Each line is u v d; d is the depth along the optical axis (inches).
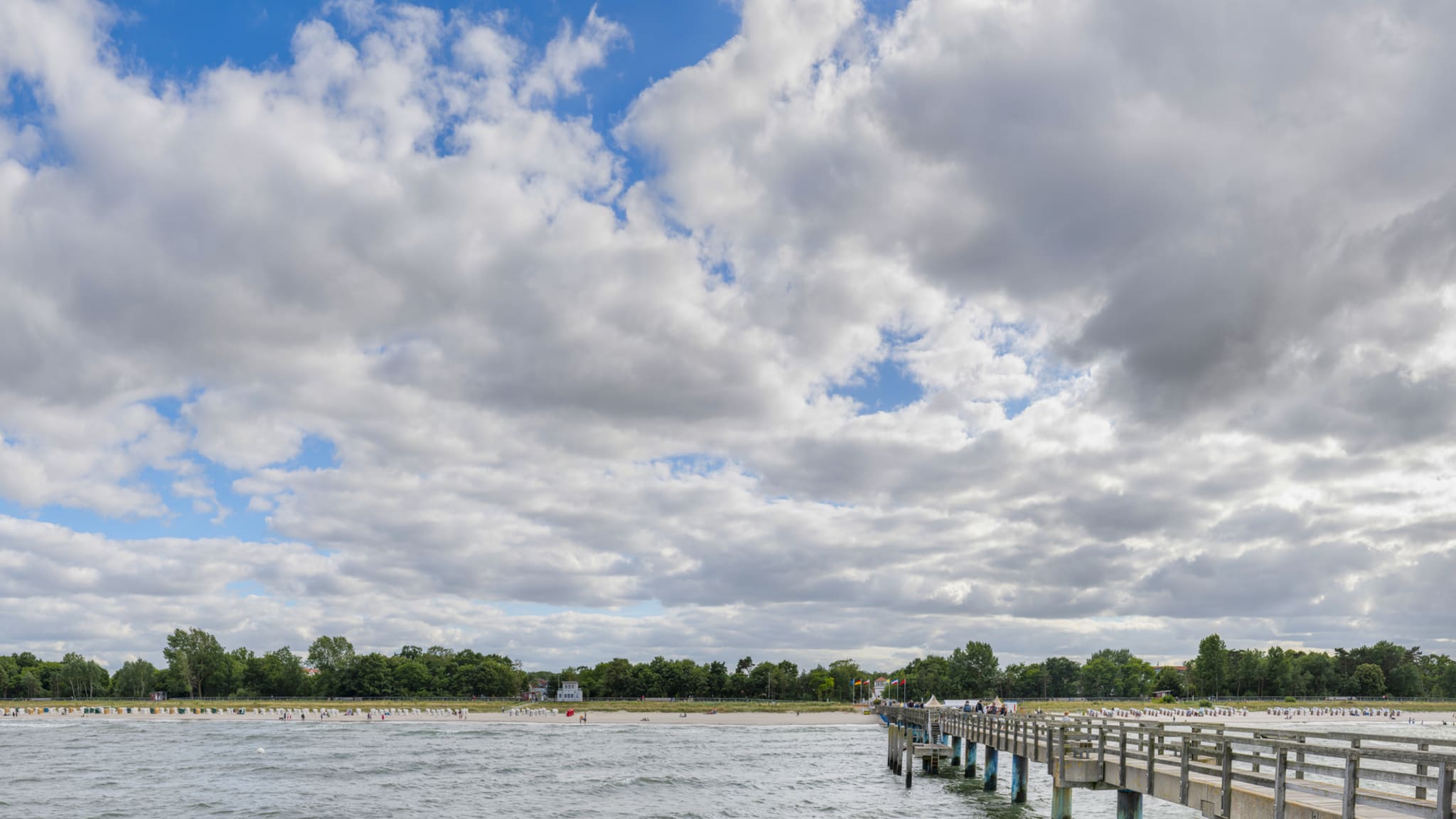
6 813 1985.7
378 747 3695.9
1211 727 1093.1
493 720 5949.8
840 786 2386.8
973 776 2437.3
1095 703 7854.3
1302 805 788.0
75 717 5880.9
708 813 1963.6
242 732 4591.5
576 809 2028.8
